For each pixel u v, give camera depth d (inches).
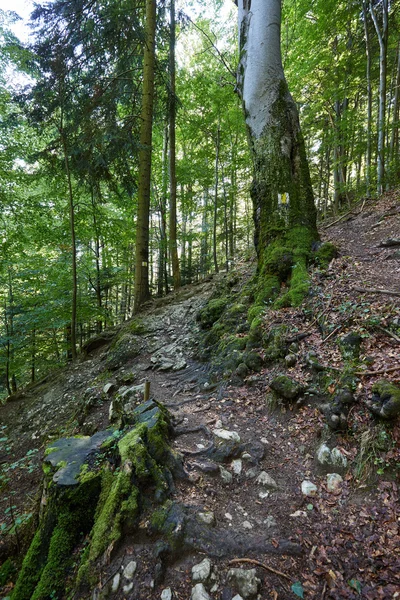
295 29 501.0
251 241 812.0
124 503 87.5
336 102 556.4
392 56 490.3
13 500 160.9
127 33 349.4
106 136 301.4
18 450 223.3
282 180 218.1
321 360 135.8
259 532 84.7
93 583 77.3
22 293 390.0
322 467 104.5
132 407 169.5
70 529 93.7
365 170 503.5
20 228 389.7
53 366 386.6
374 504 88.4
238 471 106.6
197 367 204.5
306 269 198.8
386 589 68.9
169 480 96.3
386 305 144.4
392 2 398.0
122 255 552.1
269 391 143.3
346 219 368.8
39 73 318.7
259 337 175.2
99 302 445.4
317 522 87.2
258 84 226.4
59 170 363.6
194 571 74.5
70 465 104.9
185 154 633.0
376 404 103.6
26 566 94.0
